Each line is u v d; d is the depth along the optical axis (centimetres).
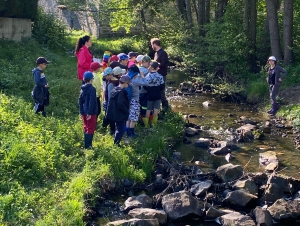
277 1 1781
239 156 945
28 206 613
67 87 1249
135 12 2662
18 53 1652
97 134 935
